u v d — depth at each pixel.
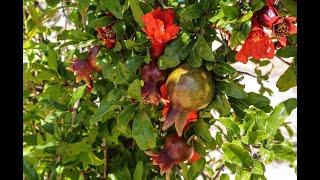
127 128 0.95
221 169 1.07
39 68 0.99
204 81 0.75
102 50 0.88
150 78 0.79
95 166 1.03
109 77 0.86
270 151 0.80
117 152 1.03
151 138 0.82
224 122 0.83
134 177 0.95
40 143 0.95
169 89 0.76
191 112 0.77
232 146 0.80
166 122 0.76
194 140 0.83
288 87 0.83
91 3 0.93
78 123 0.95
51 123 0.97
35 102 1.12
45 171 0.99
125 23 0.87
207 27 0.83
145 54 0.82
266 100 0.86
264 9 0.76
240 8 0.80
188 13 0.78
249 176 0.79
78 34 0.91
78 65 0.88
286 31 0.76
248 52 0.78
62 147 0.92
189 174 0.91
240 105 0.86
